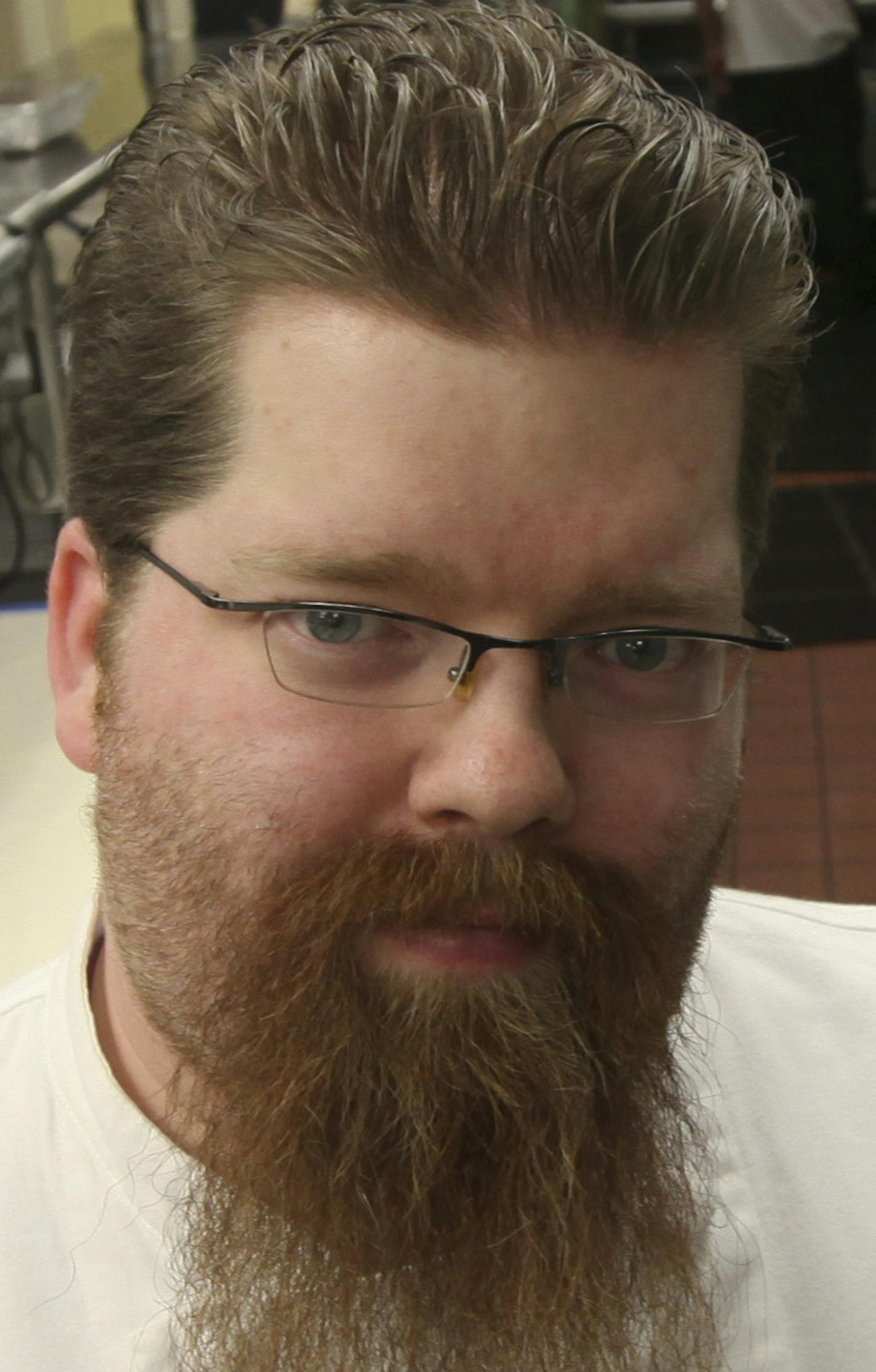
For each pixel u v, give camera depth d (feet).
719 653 2.86
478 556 2.51
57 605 3.12
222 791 2.65
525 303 2.45
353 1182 2.67
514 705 2.58
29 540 8.73
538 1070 2.67
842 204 17.81
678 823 2.86
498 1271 2.71
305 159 2.57
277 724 2.62
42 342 8.45
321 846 2.63
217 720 2.66
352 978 2.64
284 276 2.52
